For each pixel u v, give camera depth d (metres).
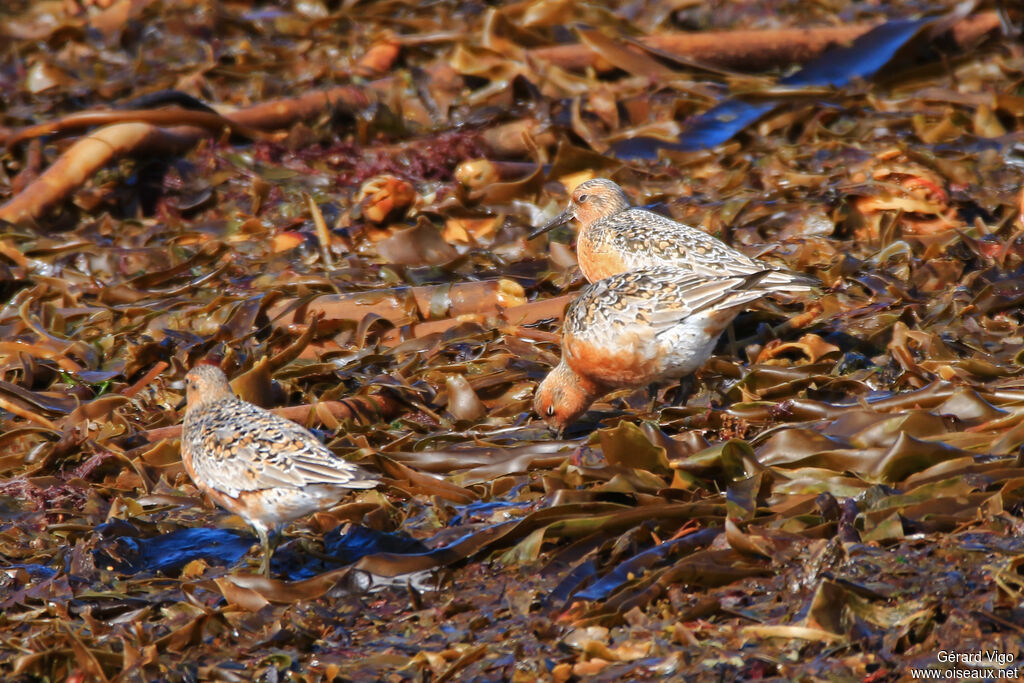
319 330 17.52
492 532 11.89
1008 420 12.40
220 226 22.06
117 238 21.95
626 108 25.44
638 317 14.07
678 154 23.33
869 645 9.53
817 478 11.90
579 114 24.44
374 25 31.91
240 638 11.25
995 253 17.70
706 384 15.48
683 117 25.00
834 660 9.42
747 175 21.64
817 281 13.94
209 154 24.12
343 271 19.61
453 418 15.27
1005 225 18.59
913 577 10.04
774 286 13.85
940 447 11.73
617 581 10.82
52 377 17.03
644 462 12.64
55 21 34.69
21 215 21.78
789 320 16.20
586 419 15.28
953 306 16.02
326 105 26.05
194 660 10.92
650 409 15.13
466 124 25.17
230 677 10.61
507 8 30.58
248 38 32.69
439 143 24.17
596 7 30.14
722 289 13.84
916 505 11.02
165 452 14.45
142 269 20.78
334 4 34.12
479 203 21.69
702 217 20.00
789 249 18.75
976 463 11.70
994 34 26.62
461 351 16.69
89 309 18.70
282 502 11.52
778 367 14.81
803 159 22.31
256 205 22.59
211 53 31.28
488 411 15.52
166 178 23.58
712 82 26.59
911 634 9.62
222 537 12.98
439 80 26.88
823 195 20.08
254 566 12.41
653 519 11.55
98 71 30.58
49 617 11.74
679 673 9.59
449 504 12.98
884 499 11.13
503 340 16.67
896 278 17.25
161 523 13.12
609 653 9.94
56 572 12.28
